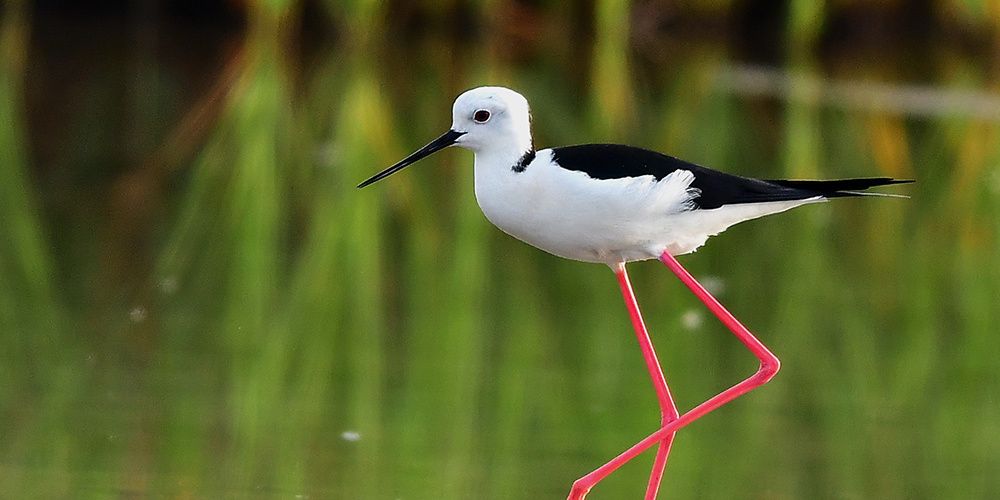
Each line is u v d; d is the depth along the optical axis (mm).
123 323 10172
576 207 7199
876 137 17672
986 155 17062
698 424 8828
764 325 10844
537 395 9078
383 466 7781
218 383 9039
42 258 11578
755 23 24656
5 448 7734
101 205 13344
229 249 12234
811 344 10539
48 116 16766
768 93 20453
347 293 11203
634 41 24531
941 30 24375
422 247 12602
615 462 7309
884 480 7938
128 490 7234
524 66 21938
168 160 15180
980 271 12711
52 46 21156
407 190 14531
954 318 11312
